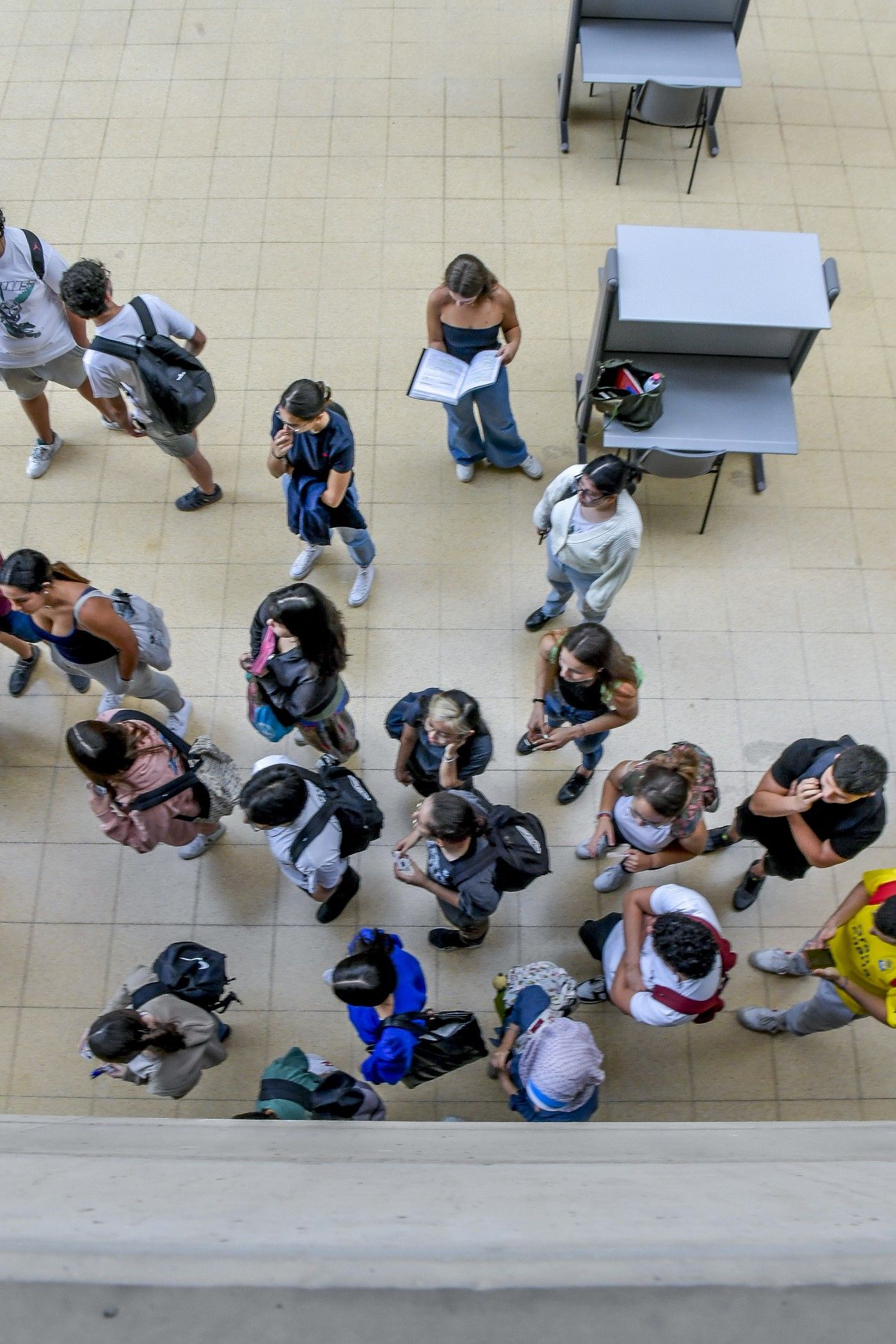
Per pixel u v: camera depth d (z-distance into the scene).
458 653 4.36
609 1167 1.95
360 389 5.02
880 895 2.89
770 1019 3.59
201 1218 1.43
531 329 5.18
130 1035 2.78
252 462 4.83
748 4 5.22
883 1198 1.63
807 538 4.65
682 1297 1.21
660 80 5.07
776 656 4.37
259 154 5.70
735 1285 1.22
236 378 5.04
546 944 3.79
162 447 4.23
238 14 6.19
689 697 4.27
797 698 4.27
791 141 5.75
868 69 6.01
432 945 3.76
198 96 5.90
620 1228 1.39
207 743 3.49
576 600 4.48
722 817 4.04
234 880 3.90
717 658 4.36
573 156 5.69
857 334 5.18
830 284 4.09
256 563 4.58
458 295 3.72
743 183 5.61
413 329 5.18
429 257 5.38
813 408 4.98
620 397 4.18
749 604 4.49
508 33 6.11
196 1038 3.01
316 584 4.52
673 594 4.51
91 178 5.62
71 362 4.27
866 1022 3.68
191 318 5.19
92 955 3.77
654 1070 3.60
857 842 3.05
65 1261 1.26
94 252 5.38
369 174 5.62
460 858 3.06
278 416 3.56
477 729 3.19
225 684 4.30
